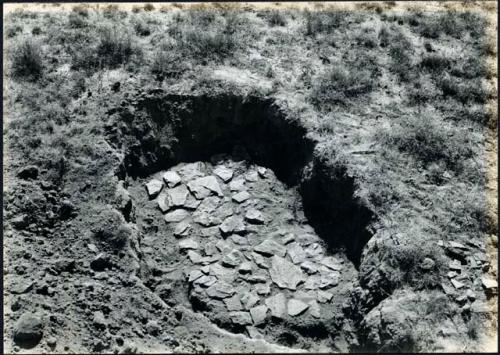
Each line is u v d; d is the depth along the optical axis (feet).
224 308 33.45
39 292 30.40
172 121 42.09
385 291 31.58
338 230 37.17
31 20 49.21
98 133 39.06
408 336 28.89
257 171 41.24
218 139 42.83
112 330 29.45
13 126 38.78
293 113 40.98
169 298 34.09
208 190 39.75
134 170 40.45
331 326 33.01
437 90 44.88
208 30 48.88
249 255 36.24
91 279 31.83
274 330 32.83
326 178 37.93
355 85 43.96
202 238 37.22
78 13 50.47
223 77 43.21
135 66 44.37
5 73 42.96
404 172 37.76
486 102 44.52
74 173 36.58
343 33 50.29
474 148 40.63
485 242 34.37
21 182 35.53
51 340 27.96
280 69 45.50
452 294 31.14
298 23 51.21
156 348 29.01
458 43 50.62
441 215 35.24
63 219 34.68
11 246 32.60
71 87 42.19
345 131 40.22
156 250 36.52
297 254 36.50
